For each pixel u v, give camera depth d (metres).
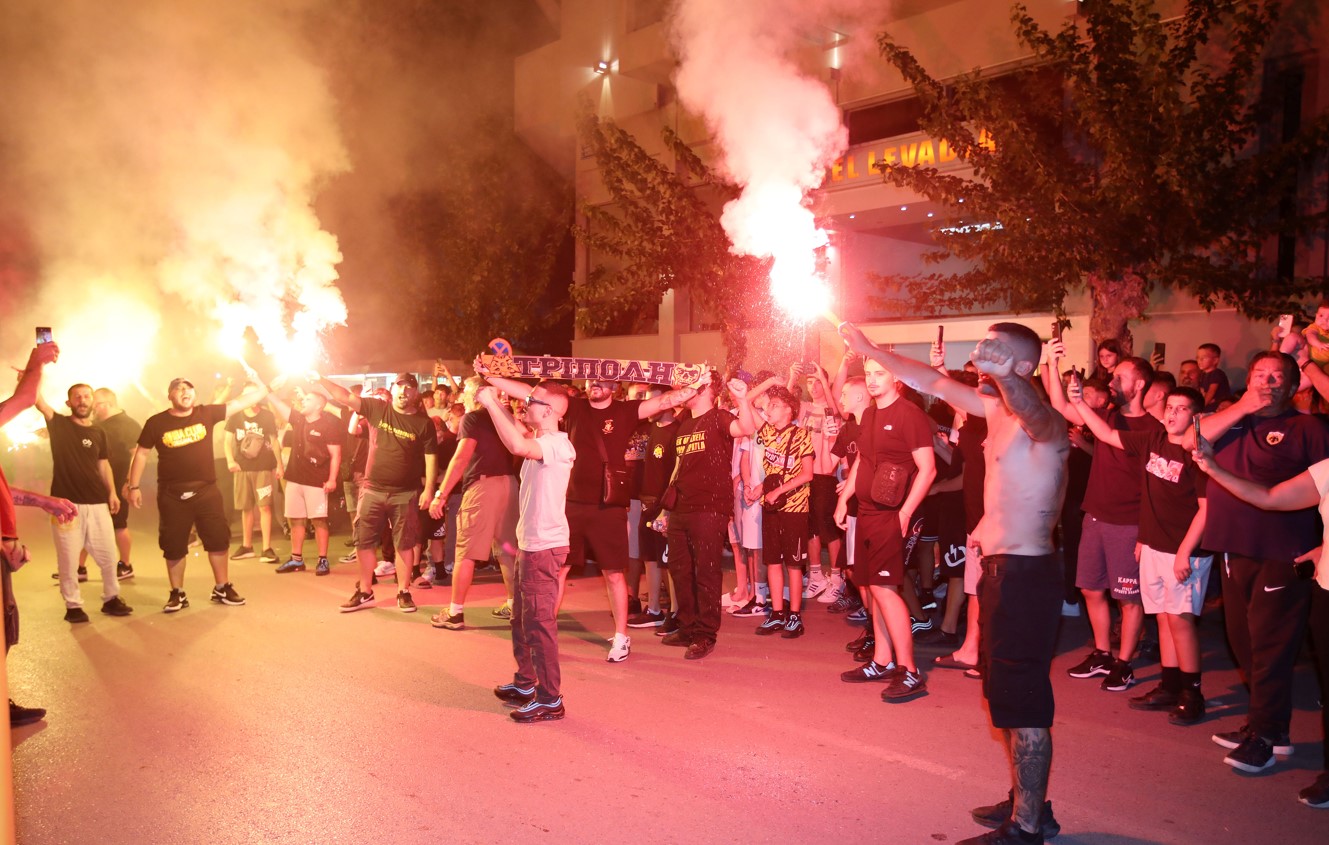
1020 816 3.91
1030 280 11.05
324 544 10.24
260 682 6.27
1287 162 9.97
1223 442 4.98
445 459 10.10
